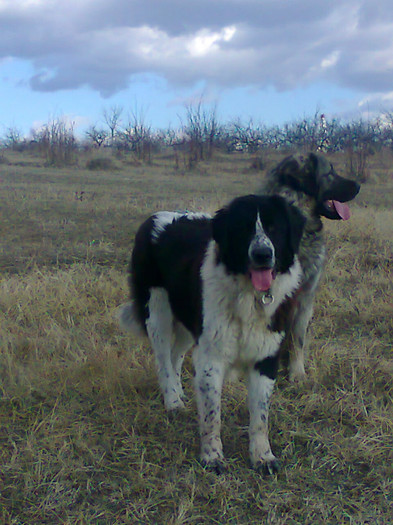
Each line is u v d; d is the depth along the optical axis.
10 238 5.36
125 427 2.36
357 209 7.00
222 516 1.98
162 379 2.59
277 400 2.58
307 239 2.73
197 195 8.88
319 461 2.22
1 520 1.95
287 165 2.76
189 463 2.21
